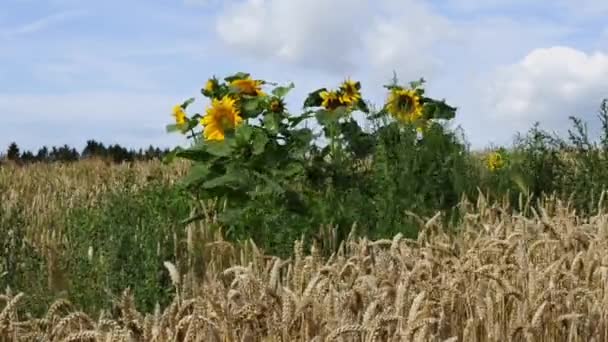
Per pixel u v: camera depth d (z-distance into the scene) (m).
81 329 4.93
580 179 11.47
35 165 19.44
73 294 7.16
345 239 9.37
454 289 5.43
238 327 4.81
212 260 7.72
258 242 9.30
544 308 5.28
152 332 4.62
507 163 12.59
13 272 7.59
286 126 10.90
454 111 12.71
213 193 10.15
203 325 4.63
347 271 6.39
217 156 10.40
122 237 8.12
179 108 12.08
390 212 9.89
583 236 7.16
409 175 10.52
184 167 16.20
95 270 7.41
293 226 9.09
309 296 4.79
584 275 6.38
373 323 4.32
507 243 6.36
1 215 10.11
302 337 4.66
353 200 10.18
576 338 5.28
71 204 12.37
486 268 5.61
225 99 10.45
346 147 11.78
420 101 12.53
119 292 7.18
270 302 4.87
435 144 11.30
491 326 5.14
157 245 8.16
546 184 11.80
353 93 11.99
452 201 11.02
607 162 11.48
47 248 8.70
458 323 5.50
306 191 10.47
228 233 9.65
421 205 10.27
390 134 11.47
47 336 4.83
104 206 10.50
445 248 6.40
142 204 10.38
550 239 7.23
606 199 11.23
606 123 11.69
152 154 23.31
